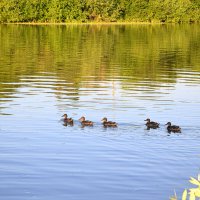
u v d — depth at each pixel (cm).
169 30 10350
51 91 3650
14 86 3850
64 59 5544
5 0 11900
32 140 2445
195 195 1073
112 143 2389
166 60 5606
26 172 2048
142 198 1833
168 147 2333
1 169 2077
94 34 9000
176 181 1972
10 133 2553
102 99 3378
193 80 4234
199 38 8550
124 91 3681
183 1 13062
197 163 2144
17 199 1822
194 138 2478
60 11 12119
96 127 2662
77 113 2977
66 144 2384
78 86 3881
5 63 5181
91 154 2247
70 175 2020
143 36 8775
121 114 2952
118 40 7925
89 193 1866
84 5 12325
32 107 3119
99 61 5428
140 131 2584
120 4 12638
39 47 6712
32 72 4584
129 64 5241
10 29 9956
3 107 3108
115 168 2088
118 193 1867
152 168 2089
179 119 2861
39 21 12131
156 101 3334
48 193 1866
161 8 12775
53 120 2805
